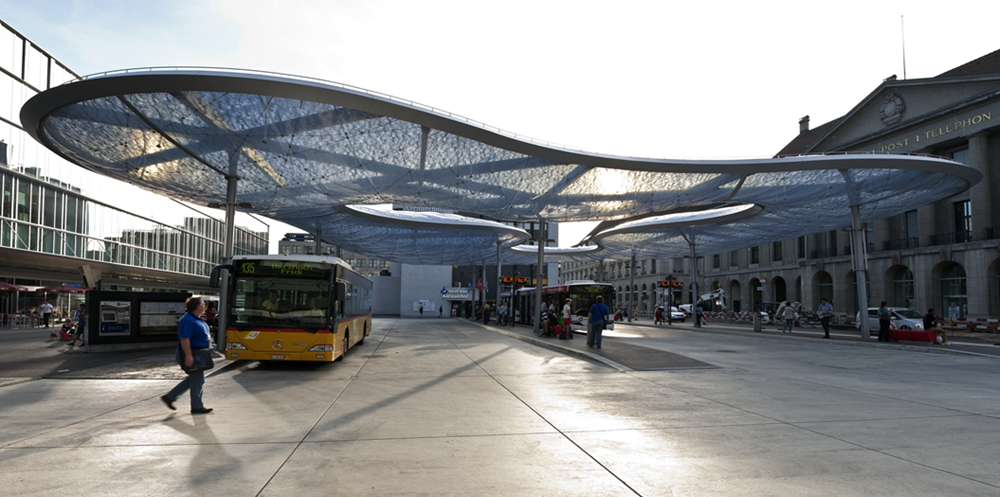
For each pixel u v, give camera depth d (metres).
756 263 57.78
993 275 33.41
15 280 39.78
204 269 49.91
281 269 12.90
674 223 33.88
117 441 6.09
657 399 8.94
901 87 39.56
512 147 17.33
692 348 19.19
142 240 40.66
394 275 71.06
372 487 4.57
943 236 37.09
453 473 4.98
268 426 6.90
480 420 7.31
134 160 18.70
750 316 46.72
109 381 10.76
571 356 16.17
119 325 17.20
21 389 9.80
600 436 6.42
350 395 9.36
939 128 37.03
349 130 16.23
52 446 5.85
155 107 14.40
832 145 45.94
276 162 18.61
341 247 46.28
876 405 8.39
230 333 12.52
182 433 6.49
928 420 7.27
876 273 41.78
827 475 4.92
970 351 17.44
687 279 72.44
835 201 25.17
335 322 13.09
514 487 4.60
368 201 23.95
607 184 21.94
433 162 18.97
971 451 5.72
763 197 24.30
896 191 23.38
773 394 9.43
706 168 20.31
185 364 7.62
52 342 20.86
